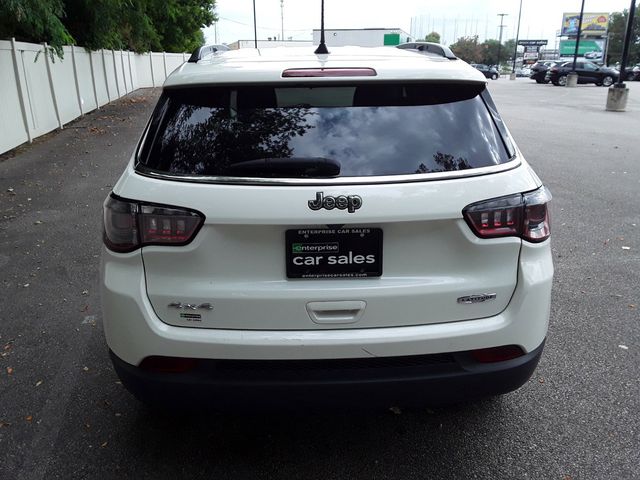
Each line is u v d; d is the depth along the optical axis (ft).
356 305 7.64
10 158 33.35
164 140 8.20
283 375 7.72
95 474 8.84
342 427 9.99
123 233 7.78
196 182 7.59
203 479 8.71
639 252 18.67
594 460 9.09
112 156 34.24
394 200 7.43
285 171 7.56
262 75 8.13
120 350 8.03
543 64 134.31
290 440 9.64
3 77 34.58
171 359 7.79
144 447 9.46
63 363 12.10
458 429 9.89
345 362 7.77
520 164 8.25
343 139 7.95
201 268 7.64
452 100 8.48
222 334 7.66
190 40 127.85
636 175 29.86
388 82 8.24
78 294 15.55
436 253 7.73
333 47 12.30
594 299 15.15
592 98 82.84
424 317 7.79
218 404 7.88
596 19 248.11
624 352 12.41
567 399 10.72
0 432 9.85
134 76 85.97
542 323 8.23
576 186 27.50
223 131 8.05
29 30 40.04
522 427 9.92
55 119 43.93
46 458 9.21
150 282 7.77
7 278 16.62
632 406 10.49
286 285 7.63
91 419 10.20
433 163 7.83
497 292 7.91
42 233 20.57
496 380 8.03
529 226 7.94
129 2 57.16
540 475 8.79
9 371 11.78
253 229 7.50
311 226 7.48
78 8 52.85
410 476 8.78
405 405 8.00
